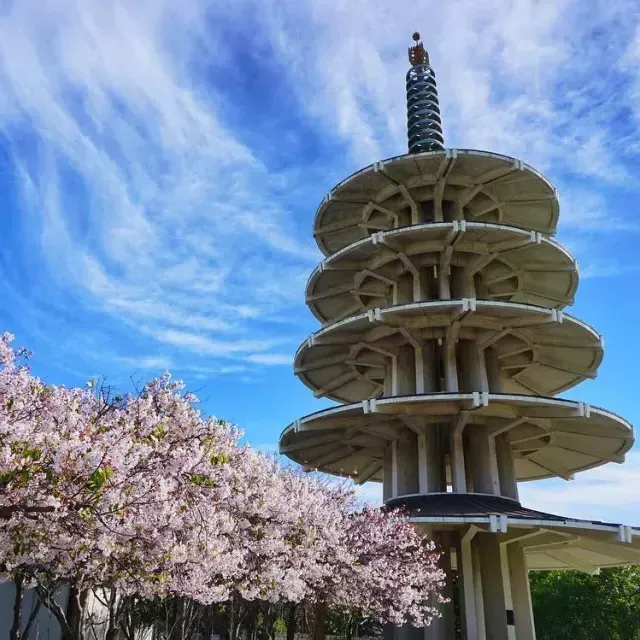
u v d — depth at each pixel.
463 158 34.38
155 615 31.03
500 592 29.23
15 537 11.57
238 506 18.14
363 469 39.31
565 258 34.84
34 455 10.62
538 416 30.42
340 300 38.69
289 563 20.59
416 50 45.69
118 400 15.33
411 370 33.59
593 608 68.31
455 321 31.73
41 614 24.00
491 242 33.91
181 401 15.77
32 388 12.80
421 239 33.78
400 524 26.33
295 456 36.31
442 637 27.69
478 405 28.56
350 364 36.59
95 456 10.90
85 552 12.19
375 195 37.31
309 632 34.41
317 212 38.47
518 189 36.34
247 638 35.91
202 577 15.41
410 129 42.41
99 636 26.95
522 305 30.88
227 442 17.75
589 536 27.62
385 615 26.55
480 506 28.33
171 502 13.39
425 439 31.61
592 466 38.03
